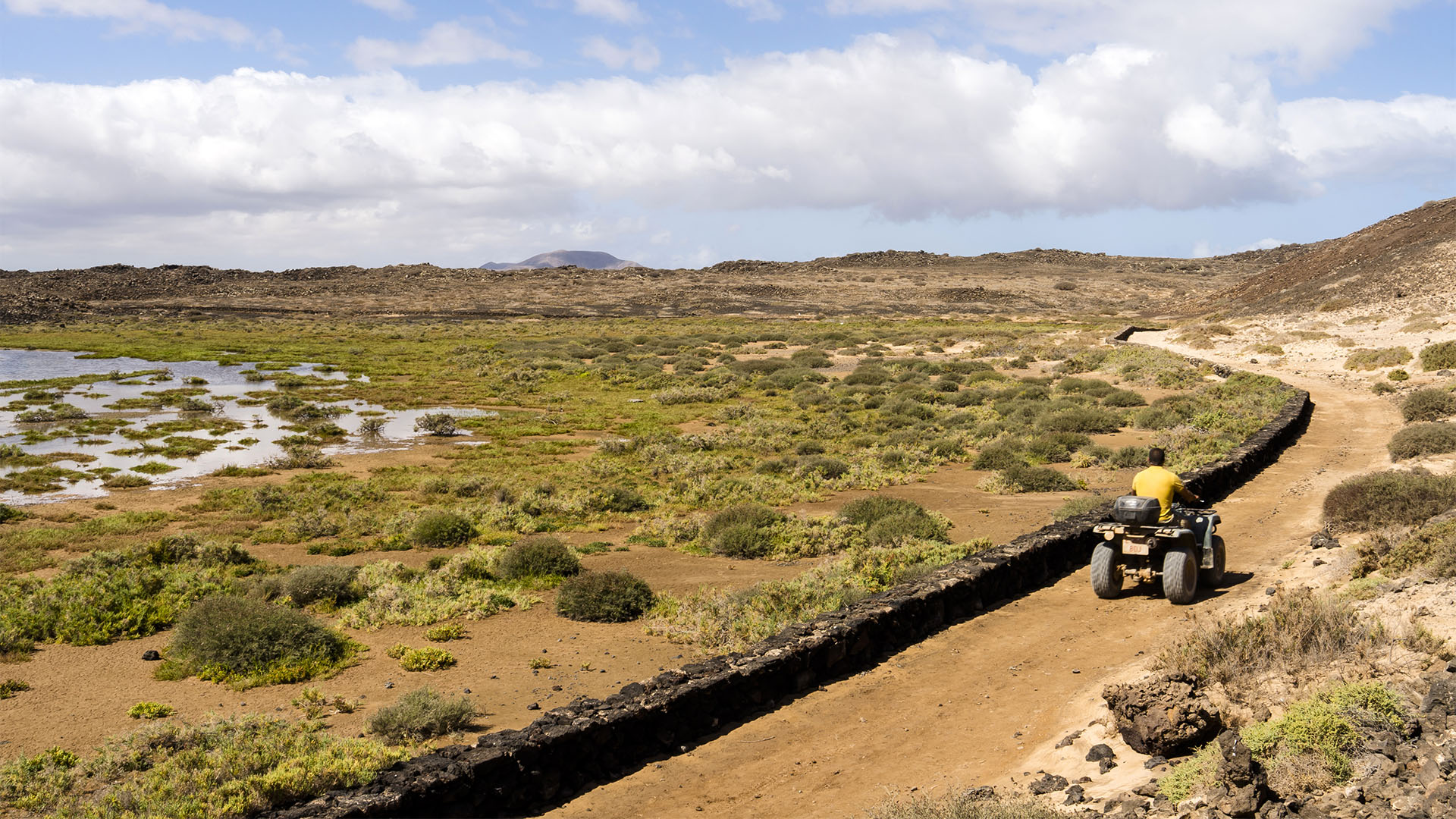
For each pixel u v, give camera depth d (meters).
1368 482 16.58
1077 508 20.80
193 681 11.85
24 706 10.95
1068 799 7.17
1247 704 8.12
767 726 10.04
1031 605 14.24
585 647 13.21
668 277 186.00
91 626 13.84
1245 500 22.06
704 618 13.83
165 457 32.19
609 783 8.78
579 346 77.50
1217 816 6.02
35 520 22.56
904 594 13.05
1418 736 6.64
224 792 7.93
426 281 174.25
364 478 28.38
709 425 40.84
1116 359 59.72
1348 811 5.80
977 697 10.50
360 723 10.25
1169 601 13.50
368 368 64.19
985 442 34.59
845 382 55.34
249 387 53.88
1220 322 84.50
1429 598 9.76
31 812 8.08
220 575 16.91
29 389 51.12
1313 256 112.38
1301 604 9.48
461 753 8.25
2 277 165.62
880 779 8.47
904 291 158.75
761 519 20.36
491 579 16.97
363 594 15.81
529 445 35.03
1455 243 76.81
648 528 21.44
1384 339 58.06
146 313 123.56
